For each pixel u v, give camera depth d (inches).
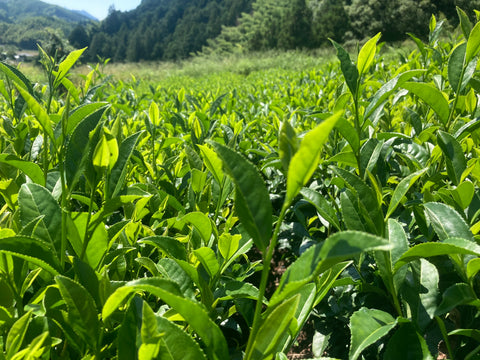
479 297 65.4
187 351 39.3
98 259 56.4
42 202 57.7
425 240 74.6
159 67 2062.0
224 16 3944.4
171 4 5679.1
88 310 44.4
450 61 84.7
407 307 57.0
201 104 213.0
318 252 34.5
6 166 85.2
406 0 1806.1
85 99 105.5
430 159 86.3
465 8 893.2
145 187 83.1
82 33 4877.0
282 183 129.4
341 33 2223.2
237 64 1424.7
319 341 86.7
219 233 77.1
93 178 53.2
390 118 133.2
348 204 64.7
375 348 74.4
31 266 57.2
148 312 35.1
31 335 48.2
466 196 61.7
